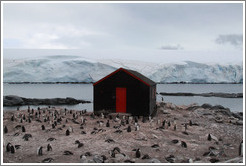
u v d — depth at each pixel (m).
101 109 20.88
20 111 23.97
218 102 59.59
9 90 121.25
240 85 170.50
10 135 13.83
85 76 176.88
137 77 20.03
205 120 20.55
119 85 20.50
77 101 56.41
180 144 12.08
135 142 12.09
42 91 115.69
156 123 17.69
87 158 9.66
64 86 157.38
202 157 10.26
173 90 124.62
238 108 45.38
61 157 9.84
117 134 13.31
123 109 20.42
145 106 19.92
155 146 11.45
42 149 11.09
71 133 14.20
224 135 15.40
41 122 17.61
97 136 13.25
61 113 23.19
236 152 11.45
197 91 116.69
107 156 9.92
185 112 24.52
